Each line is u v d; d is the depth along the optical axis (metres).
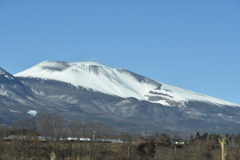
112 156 92.31
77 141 92.25
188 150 102.44
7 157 78.81
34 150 87.69
